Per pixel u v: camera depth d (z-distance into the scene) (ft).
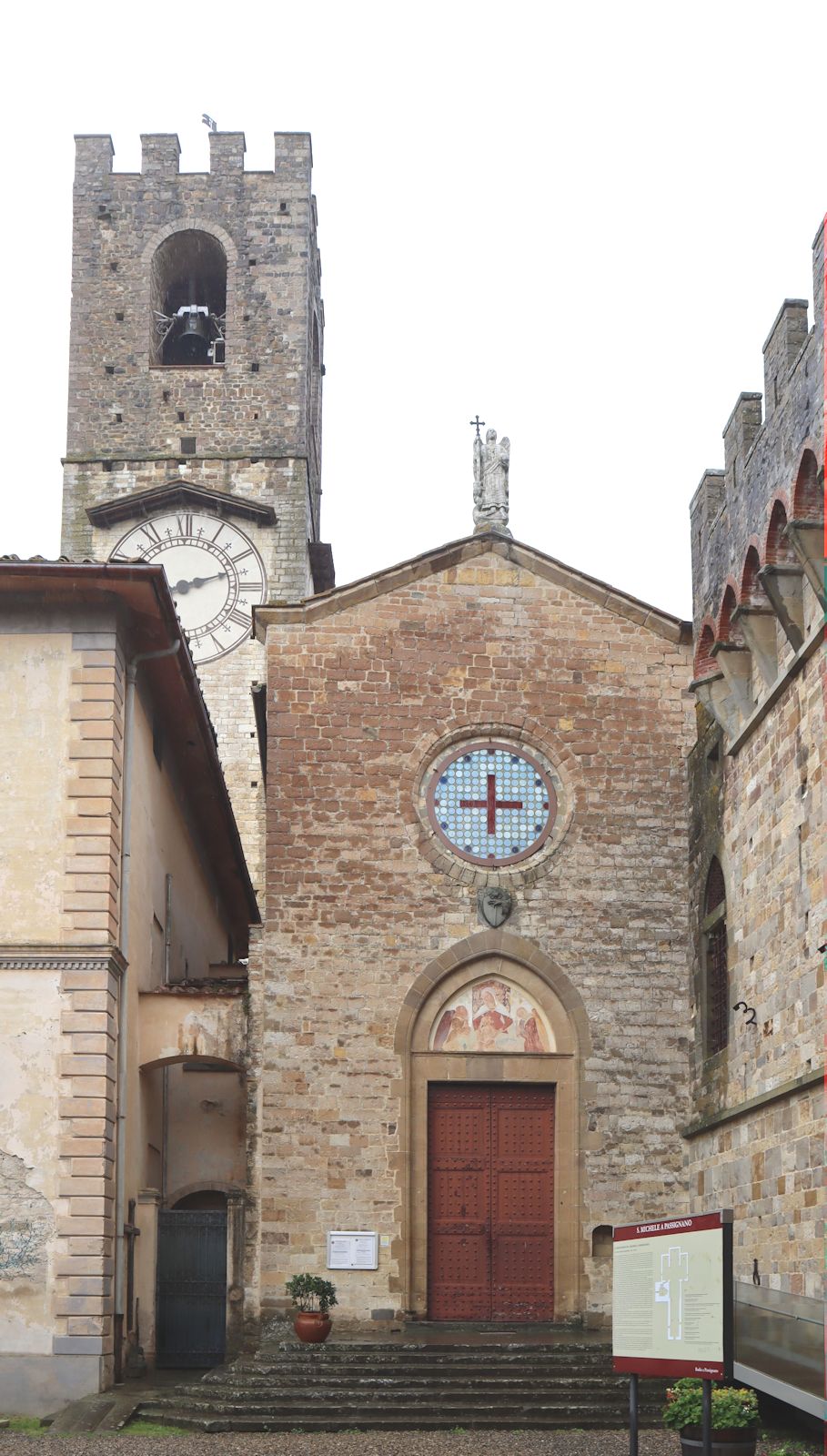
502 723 110.22
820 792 84.17
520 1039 106.32
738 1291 84.38
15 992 89.56
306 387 191.11
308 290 194.90
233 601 182.19
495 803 109.19
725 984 101.76
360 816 107.96
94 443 188.75
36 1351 85.81
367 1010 105.29
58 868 91.04
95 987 89.56
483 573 112.06
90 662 93.45
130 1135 98.37
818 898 83.92
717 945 103.81
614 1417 83.30
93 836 91.40
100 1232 87.10
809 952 84.89
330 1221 102.22
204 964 138.72
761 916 92.99
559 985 106.73
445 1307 103.14
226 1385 86.94
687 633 112.06
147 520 184.44
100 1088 88.48
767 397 92.58
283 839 107.45
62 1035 88.99
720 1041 102.37
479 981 106.93
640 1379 87.40
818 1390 71.61
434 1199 104.58
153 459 187.32
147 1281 100.58
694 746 109.50
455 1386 86.84
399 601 111.14
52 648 93.61
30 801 91.91
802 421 84.84
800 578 88.53
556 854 108.68
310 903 106.42
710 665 107.96
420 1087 104.99
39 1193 87.45
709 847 104.12
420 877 107.34
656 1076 106.01
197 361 200.64
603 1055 106.01
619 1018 106.63
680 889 108.78
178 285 204.23
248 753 177.68
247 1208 102.06
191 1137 112.16
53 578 91.76
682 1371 59.31
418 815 108.27
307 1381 87.15
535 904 107.86
